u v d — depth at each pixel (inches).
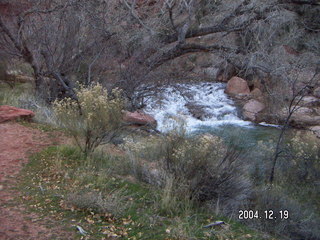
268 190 269.4
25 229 160.9
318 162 347.9
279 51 526.6
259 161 346.3
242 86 658.8
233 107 610.5
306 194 311.4
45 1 472.4
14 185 208.7
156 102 545.6
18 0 485.7
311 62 565.6
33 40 448.5
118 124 272.8
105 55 461.4
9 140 285.9
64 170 235.9
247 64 515.2
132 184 228.7
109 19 502.9
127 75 454.9
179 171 231.1
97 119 262.2
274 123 555.8
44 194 199.2
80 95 273.3
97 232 163.5
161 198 209.2
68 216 176.4
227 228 186.4
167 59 519.5
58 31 448.1
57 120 354.9
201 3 585.3
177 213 195.3
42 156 258.4
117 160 272.2
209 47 521.7
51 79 453.7
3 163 240.1
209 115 579.5
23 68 542.9
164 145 279.0
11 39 441.1
